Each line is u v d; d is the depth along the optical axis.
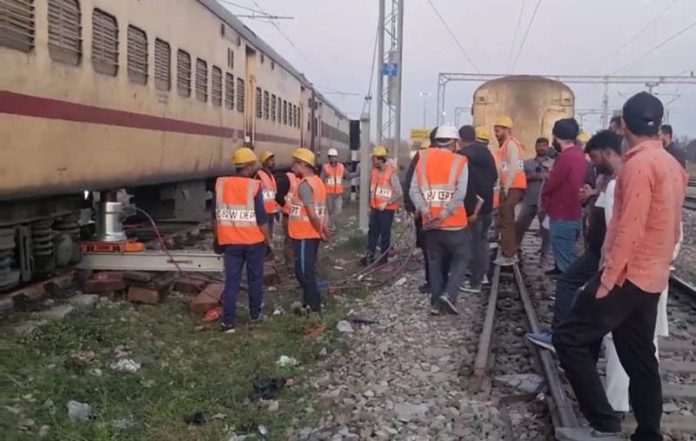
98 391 5.97
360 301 10.19
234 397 6.14
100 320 7.81
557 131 8.88
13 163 7.19
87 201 10.45
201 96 13.62
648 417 4.72
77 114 8.50
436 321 8.66
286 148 22.83
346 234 18.03
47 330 7.13
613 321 4.56
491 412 5.77
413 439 5.25
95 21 8.95
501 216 12.11
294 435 5.39
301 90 25.95
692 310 9.73
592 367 4.74
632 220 4.34
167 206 15.06
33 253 8.73
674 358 7.35
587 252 6.84
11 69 7.07
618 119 6.90
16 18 7.14
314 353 7.46
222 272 10.48
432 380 6.56
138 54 10.40
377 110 20.23
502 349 7.61
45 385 5.88
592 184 9.63
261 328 8.49
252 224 8.41
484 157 9.92
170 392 6.18
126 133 10.00
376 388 6.30
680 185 4.54
